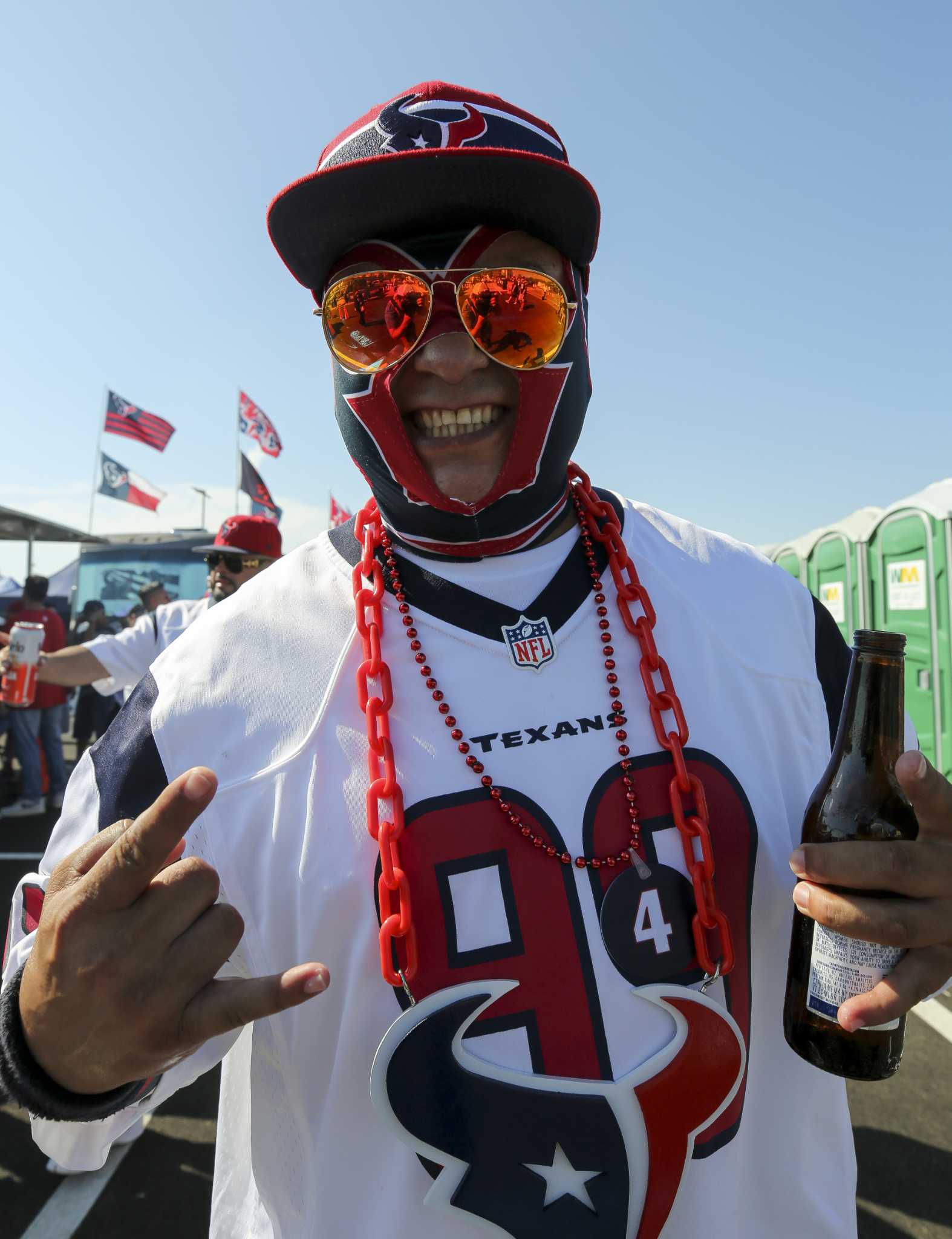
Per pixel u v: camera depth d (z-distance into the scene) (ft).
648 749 3.04
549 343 3.18
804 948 3.04
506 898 2.82
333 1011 2.89
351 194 3.01
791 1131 3.12
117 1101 2.61
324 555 3.49
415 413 3.30
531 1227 2.67
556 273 3.33
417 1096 2.71
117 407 48.34
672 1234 2.79
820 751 3.40
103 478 47.52
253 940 2.96
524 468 3.22
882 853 2.68
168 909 2.32
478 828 2.87
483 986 2.76
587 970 2.80
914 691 17.15
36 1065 2.42
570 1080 2.72
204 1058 3.10
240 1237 3.30
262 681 3.13
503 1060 2.74
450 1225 2.71
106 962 2.26
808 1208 3.11
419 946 2.79
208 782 2.21
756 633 3.39
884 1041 2.96
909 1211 7.07
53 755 22.24
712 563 3.54
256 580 3.54
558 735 3.01
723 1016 2.85
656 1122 2.74
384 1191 2.79
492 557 3.28
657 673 3.14
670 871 2.92
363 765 2.97
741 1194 2.98
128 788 3.07
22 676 12.01
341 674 3.11
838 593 21.74
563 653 3.15
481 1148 2.69
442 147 2.91
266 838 2.96
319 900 2.86
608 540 3.37
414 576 3.26
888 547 18.22
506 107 3.16
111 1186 7.61
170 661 3.34
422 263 3.16
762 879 3.11
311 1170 2.93
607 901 2.84
